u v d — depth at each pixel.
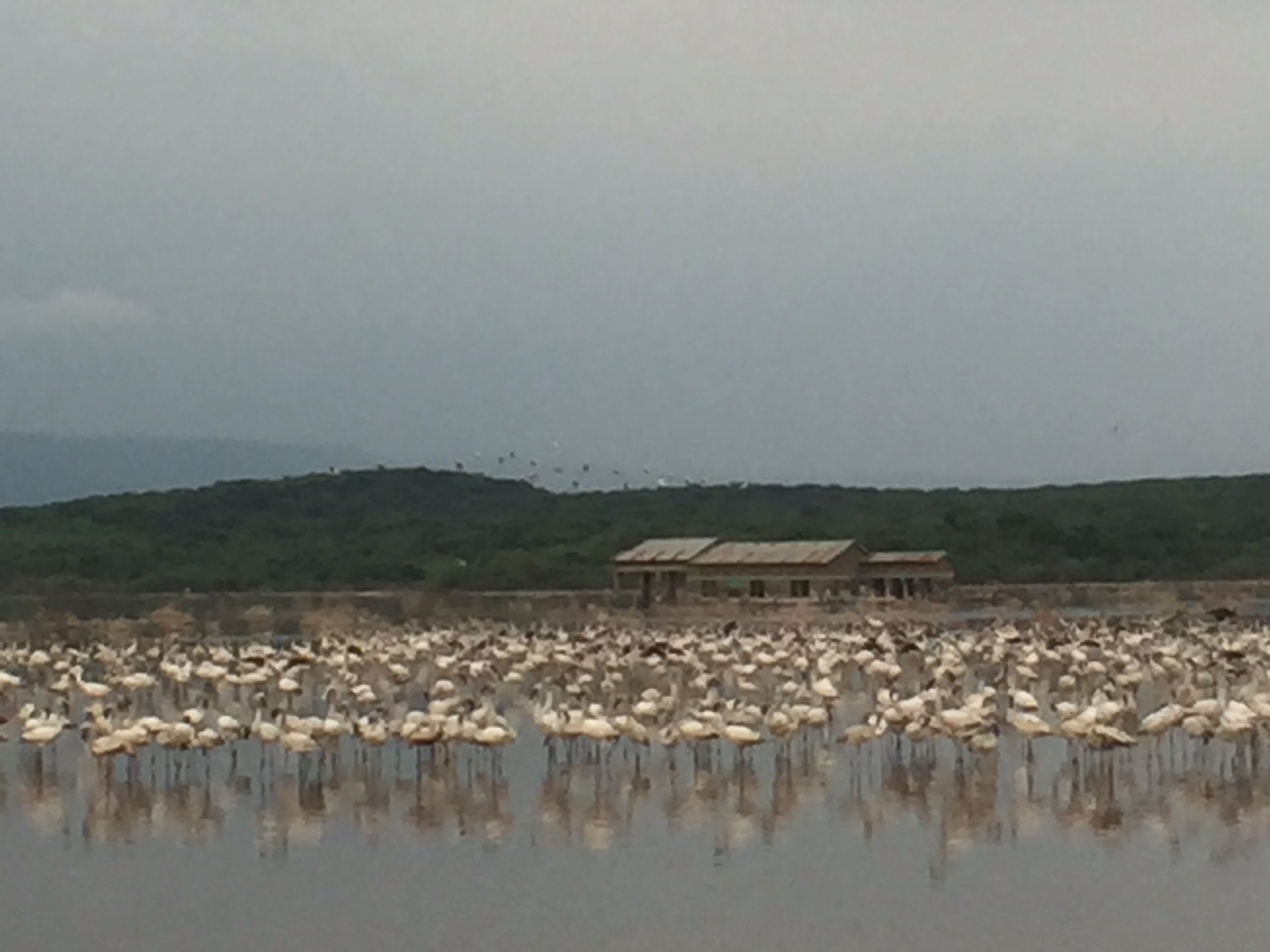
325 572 172.62
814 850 46.00
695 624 118.06
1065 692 72.12
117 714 68.50
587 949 37.16
